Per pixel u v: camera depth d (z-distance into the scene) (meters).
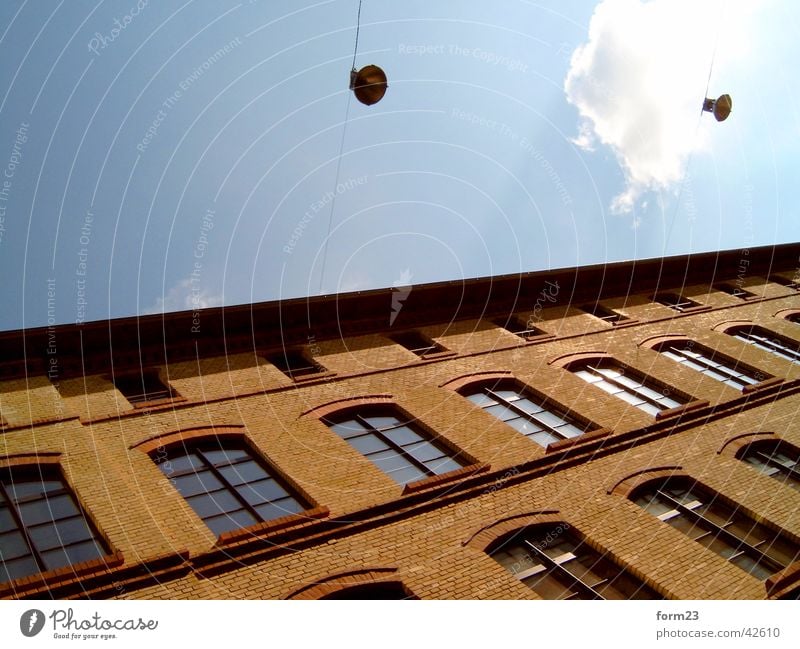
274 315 16.73
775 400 17.64
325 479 12.22
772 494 13.64
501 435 14.25
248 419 13.65
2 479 11.30
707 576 11.12
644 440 14.80
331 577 10.23
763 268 29.12
